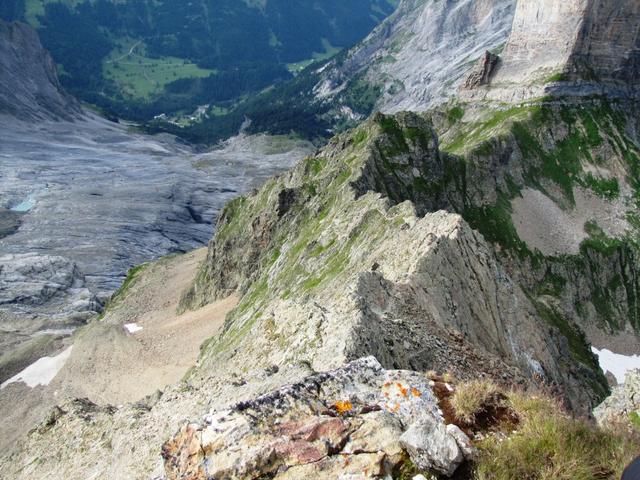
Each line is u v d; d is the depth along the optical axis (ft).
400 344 84.74
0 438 314.76
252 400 49.19
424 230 146.00
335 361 75.36
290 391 50.11
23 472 108.78
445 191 347.97
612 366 344.69
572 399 137.49
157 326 418.92
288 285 219.61
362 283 97.71
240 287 367.66
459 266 130.00
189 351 352.69
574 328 271.08
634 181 450.30
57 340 409.49
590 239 403.34
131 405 109.70
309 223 297.94
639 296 393.09
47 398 340.39
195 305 434.30
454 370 86.94
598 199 434.71
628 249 407.23
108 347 381.40
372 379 53.06
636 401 77.41
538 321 152.15
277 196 366.22
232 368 107.86
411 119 348.18
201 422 48.01
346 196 268.21
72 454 104.42
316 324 91.35
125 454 85.30
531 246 380.17
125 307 473.67
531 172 431.02
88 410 125.49
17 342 424.87
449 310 114.21
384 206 208.64
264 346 102.89
